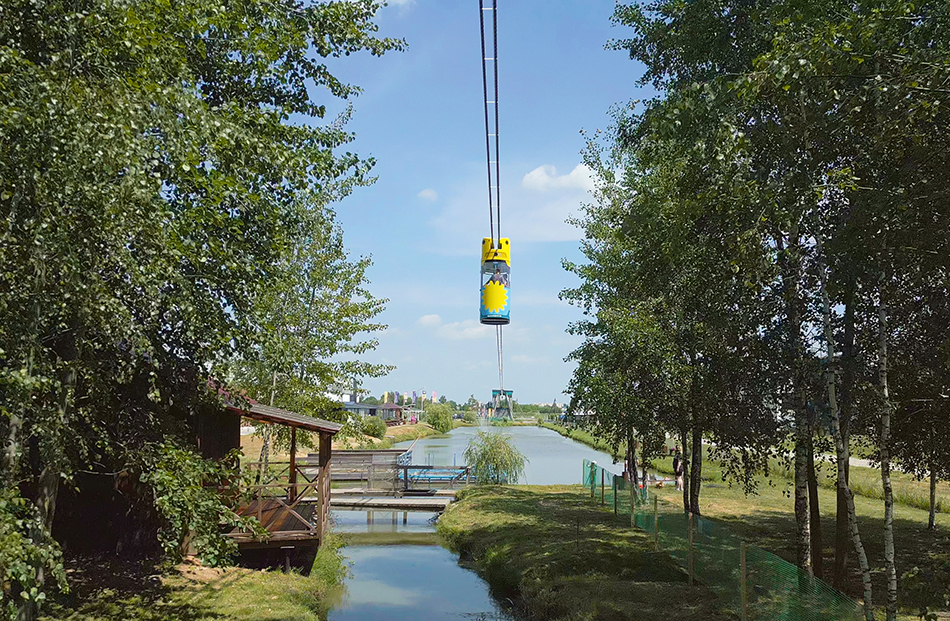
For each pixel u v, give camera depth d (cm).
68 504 1290
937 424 959
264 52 972
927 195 675
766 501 2267
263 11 982
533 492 2647
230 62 1016
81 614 1034
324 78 1128
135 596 1147
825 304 859
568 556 1457
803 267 905
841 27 661
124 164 618
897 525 1753
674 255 1032
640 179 1588
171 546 823
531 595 1295
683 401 1316
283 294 1858
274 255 1001
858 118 707
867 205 738
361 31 1109
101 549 1333
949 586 580
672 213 1035
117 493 1350
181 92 735
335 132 1130
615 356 1489
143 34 707
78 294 663
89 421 837
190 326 823
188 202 805
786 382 1052
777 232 778
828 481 2569
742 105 782
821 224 838
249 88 1066
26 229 632
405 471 2881
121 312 682
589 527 1812
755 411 1144
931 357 888
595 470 2434
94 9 696
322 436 1508
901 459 1177
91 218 641
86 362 812
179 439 925
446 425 10012
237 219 867
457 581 1541
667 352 1330
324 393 2078
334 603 1366
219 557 849
